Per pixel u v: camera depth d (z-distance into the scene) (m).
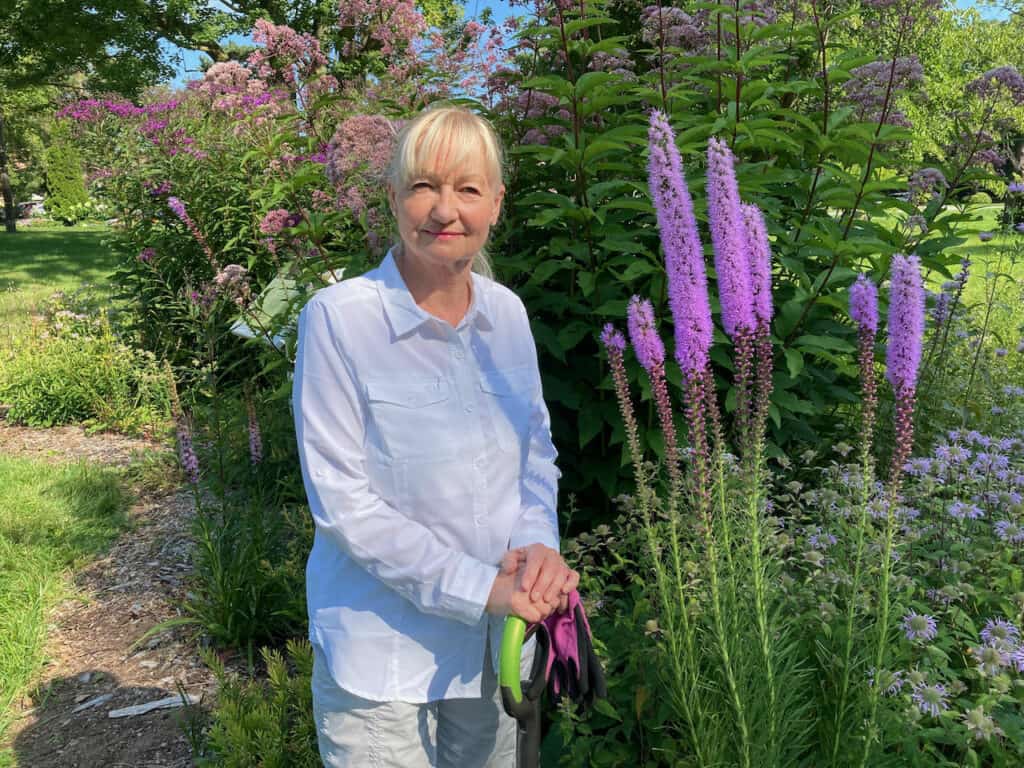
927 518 2.81
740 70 3.58
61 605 4.19
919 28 3.99
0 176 32.94
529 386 1.72
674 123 3.62
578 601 1.56
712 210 1.78
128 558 4.66
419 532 1.49
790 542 2.47
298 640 3.53
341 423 1.50
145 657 3.67
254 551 3.72
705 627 2.16
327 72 4.88
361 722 1.60
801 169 4.09
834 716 2.03
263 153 4.64
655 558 2.00
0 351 8.36
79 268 17.53
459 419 1.56
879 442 3.80
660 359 1.91
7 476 5.82
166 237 7.55
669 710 2.15
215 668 2.91
